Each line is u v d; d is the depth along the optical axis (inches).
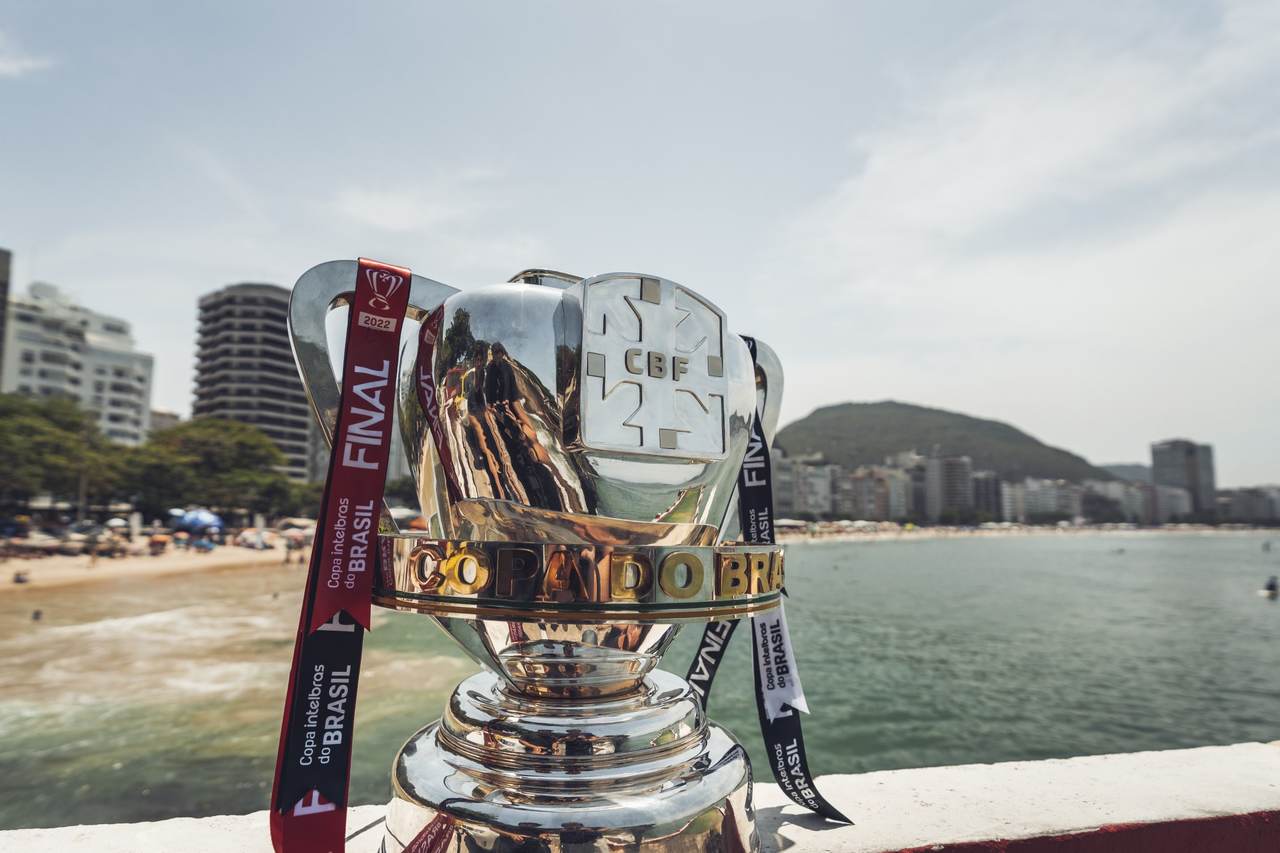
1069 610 1923.0
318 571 45.1
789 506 7249.0
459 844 43.3
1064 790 72.8
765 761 534.0
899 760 692.1
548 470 46.1
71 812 478.0
